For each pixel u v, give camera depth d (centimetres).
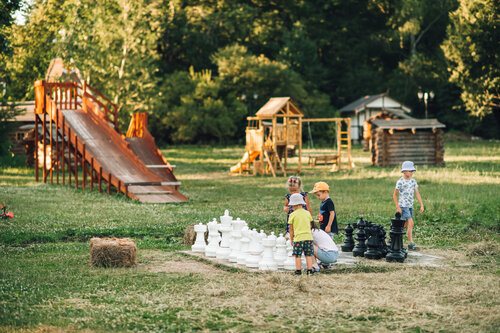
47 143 3114
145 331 625
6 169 3148
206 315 681
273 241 949
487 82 5328
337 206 1766
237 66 6638
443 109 7669
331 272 934
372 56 8462
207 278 877
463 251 1123
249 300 746
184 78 6638
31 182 2503
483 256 1070
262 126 3127
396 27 8075
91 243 966
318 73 7631
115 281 845
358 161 4016
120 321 655
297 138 3219
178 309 708
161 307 712
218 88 6588
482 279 858
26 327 621
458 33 5378
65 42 4050
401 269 951
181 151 5341
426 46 8162
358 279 873
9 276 864
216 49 7488
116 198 2008
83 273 897
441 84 7538
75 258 1019
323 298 758
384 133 3503
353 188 2286
